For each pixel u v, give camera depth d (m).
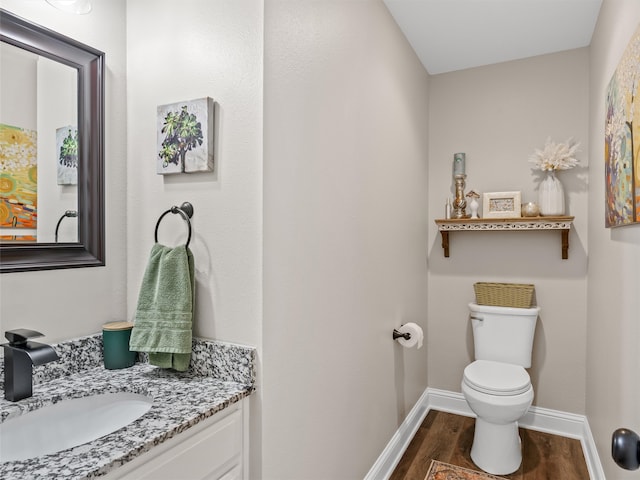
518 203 2.64
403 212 2.42
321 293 1.52
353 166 1.77
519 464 2.22
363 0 1.87
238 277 1.25
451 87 2.95
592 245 2.36
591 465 2.18
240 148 1.25
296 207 1.37
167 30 1.40
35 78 1.21
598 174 2.17
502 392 2.07
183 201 1.35
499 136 2.81
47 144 1.24
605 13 1.98
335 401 1.63
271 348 1.25
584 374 2.57
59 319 1.27
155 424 0.96
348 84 1.73
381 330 2.09
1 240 1.14
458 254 2.92
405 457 2.32
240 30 1.25
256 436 1.22
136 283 1.46
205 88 1.31
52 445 1.07
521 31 2.40
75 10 1.27
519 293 2.58
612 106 1.71
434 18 2.25
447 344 2.95
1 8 1.12
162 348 1.23
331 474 1.59
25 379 1.07
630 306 1.48
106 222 1.41
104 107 1.40
